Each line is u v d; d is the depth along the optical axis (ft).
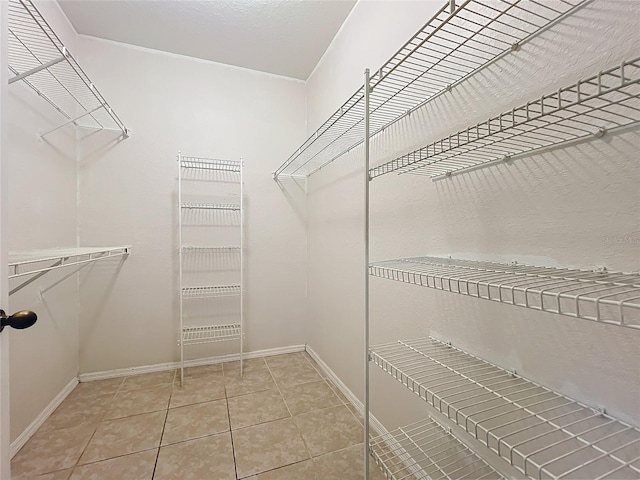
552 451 2.37
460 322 3.37
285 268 8.63
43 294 5.39
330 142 6.00
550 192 2.45
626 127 1.98
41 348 5.27
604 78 2.08
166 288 7.47
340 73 6.47
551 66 2.41
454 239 3.48
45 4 5.40
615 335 2.02
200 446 4.67
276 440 4.82
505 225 2.85
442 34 3.58
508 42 2.76
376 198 5.09
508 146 2.79
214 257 7.88
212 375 7.16
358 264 5.69
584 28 2.19
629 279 1.87
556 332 2.40
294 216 8.71
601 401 2.10
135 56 7.16
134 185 7.16
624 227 1.99
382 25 4.83
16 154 4.62
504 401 2.76
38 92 5.18
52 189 5.67
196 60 7.67
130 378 6.98
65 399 6.02
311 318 8.48
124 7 5.96
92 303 6.87
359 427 5.17
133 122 7.14
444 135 3.58
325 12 6.03
